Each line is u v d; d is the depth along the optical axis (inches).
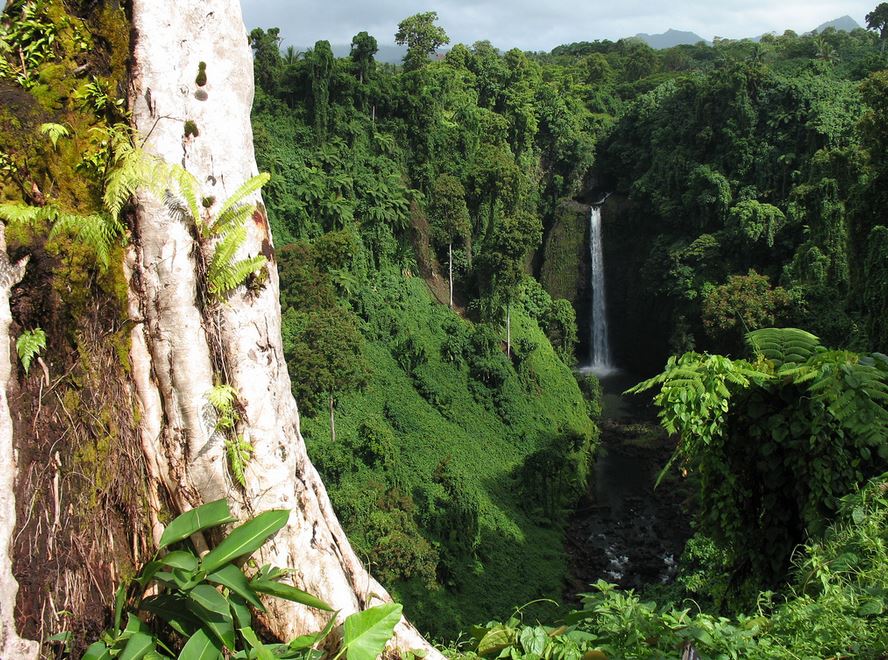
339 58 1878.7
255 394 187.8
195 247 182.9
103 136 177.3
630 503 1398.9
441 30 2561.5
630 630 194.1
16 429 158.2
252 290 191.3
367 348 1470.2
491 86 2154.3
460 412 1478.8
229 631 165.9
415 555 969.5
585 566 1196.5
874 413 266.2
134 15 179.9
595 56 3085.6
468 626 955.3
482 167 1849.2
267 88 1761.8
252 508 184.7
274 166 1579.7
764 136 1813.5
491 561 1132.5
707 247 1776.6
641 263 2058.3
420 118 1867.6
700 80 1978.3
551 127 2171.5
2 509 152.3
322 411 1247.5
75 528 166.2
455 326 1635.1
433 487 1227.2
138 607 175.8
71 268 168.9
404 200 1737.2
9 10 174.4
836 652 182.1
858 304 1323.8
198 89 187.2
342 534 210.1
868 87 1114.7
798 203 1563.7
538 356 1747.0
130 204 177.8
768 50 3009.4
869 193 1117.7
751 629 201.9
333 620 172.6
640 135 2140.7
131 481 177.9
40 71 173.3
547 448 1390.3
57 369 167.2
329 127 1761.8
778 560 300.5
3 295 156.9
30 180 166.2
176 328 179.5
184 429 181.2
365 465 1192.8
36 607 158.1
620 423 1759.4
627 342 2101.4
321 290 1386.6
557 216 2164.1
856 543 230.2
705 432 284.2
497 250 1664.6
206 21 189.2
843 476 274.8
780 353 307.3
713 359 285.1
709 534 327.3
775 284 1688.0
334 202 1610.5
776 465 300.4
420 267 1782.7
